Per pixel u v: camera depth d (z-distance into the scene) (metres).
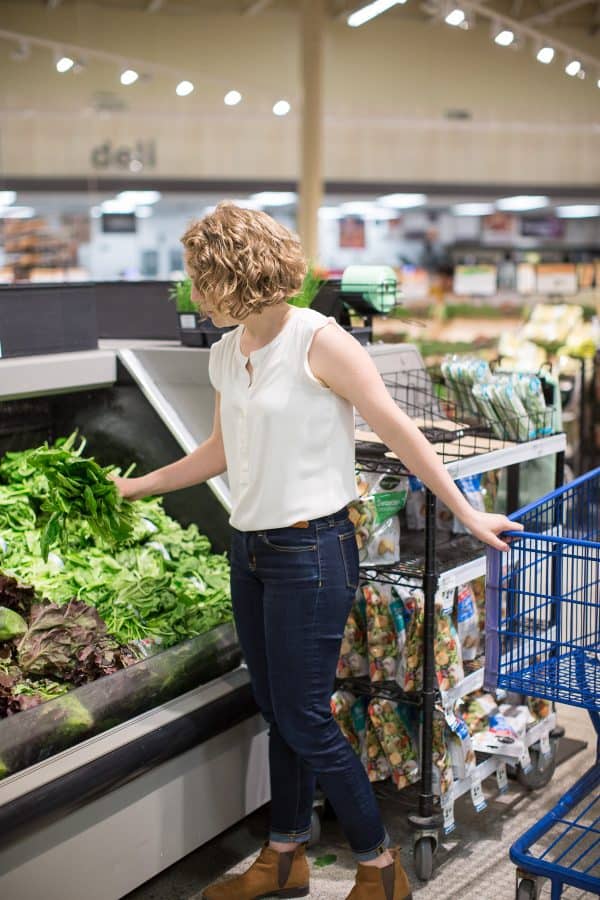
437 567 2.51
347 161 12.82
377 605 2.52
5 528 2.73
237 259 1.93
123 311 3.81
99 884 2.21
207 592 2.81
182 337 3.19
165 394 3.05
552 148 13.42
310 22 9.75
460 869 2.52
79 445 3.18
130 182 11.43
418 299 8.66
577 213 14.73
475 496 2.80
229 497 3.00
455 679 2.52
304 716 2.13
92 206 12.49
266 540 2.09
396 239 14.54
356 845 2.24
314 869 2.54
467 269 8.17
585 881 2.15
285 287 2.00
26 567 2.61
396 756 2.54
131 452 3.10
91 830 2.17
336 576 2.09
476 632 2.75
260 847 2.64
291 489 2.06
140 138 11.70
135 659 2.47
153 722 2.34
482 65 13.02
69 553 2.72
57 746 2.17
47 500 2.65
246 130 12.06
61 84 11.48
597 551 2.13
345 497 2.12
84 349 3.06
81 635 2.37
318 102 9.92
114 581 2.69
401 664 2.52
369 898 2.24
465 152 13.21
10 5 11.30
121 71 11.73
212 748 2.50
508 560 2.19
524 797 2.92
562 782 3.01
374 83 12.75
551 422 2.87
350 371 2.02
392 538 2.54
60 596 2.54
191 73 11.82
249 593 2.21
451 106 13.04
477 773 2.62
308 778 2.37
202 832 2.50
